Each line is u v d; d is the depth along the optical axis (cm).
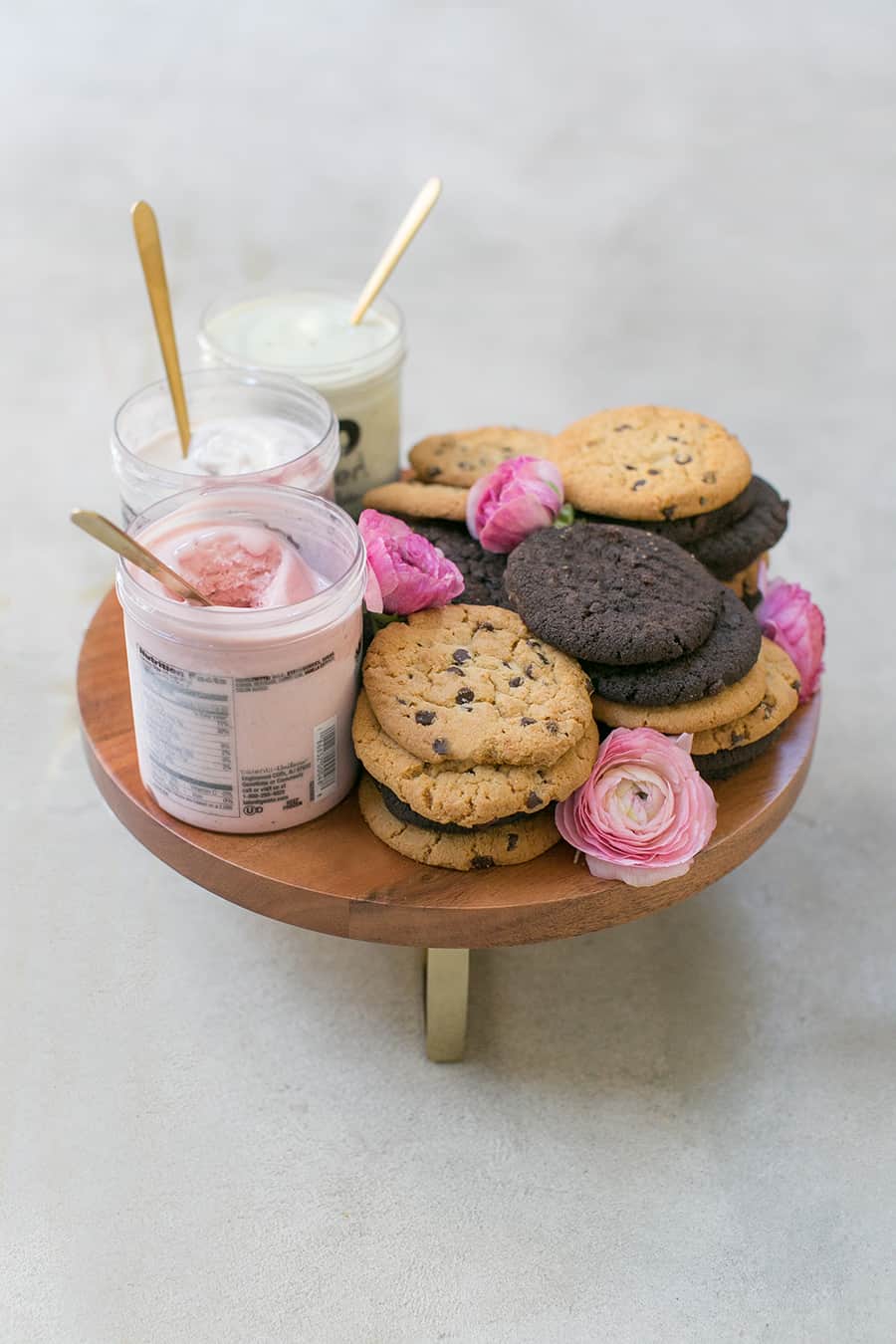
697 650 79
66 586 112
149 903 93
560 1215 81
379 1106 84
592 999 89
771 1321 77
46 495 120
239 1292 78
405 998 89
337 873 77
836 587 114
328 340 93
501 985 90
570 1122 84
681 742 78
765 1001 90
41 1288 78
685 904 94
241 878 77
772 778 82
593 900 77
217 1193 81
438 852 77
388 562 79
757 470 124
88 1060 86
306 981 90
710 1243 80
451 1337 77
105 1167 82
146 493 83
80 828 96
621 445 90
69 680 105
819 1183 82
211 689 74
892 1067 87
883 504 121
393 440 94
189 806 78
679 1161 83
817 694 87
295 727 76
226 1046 87
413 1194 81
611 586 80
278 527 80
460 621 81
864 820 99
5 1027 87
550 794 76
